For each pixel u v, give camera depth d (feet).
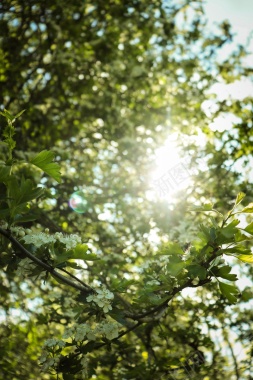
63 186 15.52
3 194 7.42
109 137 18.45
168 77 18.94
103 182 17.52
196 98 17.93
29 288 15.30
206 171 14.74
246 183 14.83
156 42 19.29
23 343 14.10
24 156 13.04
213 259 7.43
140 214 15.37
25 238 7.70
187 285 7.63
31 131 18.33
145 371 11.36
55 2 17.67
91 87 19.17
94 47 19.24
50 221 13.55
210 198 14.73
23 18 17.71
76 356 8.72
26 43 18.57
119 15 19.01
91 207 14.96
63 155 15.78
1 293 14.48
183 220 13.39
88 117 19.12
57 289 14.56
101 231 14.80
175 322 12.85
